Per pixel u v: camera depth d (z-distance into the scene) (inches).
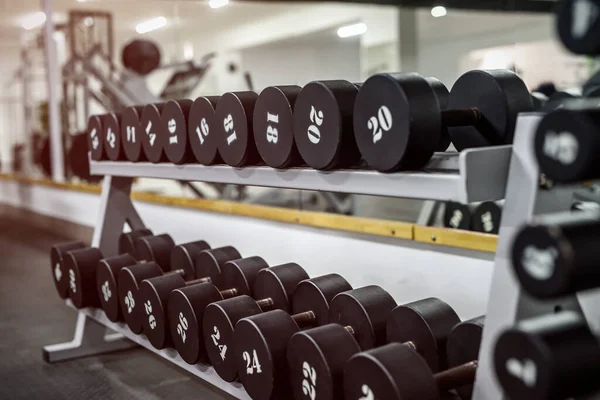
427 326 59.6
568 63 255.6
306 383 57.7
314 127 56.9
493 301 45.4
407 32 319.6
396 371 48.4
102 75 237.0
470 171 44.6
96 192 205.2
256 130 64.8
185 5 367.6
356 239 98.1
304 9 379.6
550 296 35.8
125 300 87.9
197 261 94.1
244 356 63.8
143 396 88.7
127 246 108.3
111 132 96.3
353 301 65.1
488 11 265.6
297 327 62.8
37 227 255.3
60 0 350.9
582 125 34.6
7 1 350.6
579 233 35.5
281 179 64.0
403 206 208.1
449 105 57.8
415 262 88.7
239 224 123.9
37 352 108.2
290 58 438.3
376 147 50.6
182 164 80.1
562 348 37.2
